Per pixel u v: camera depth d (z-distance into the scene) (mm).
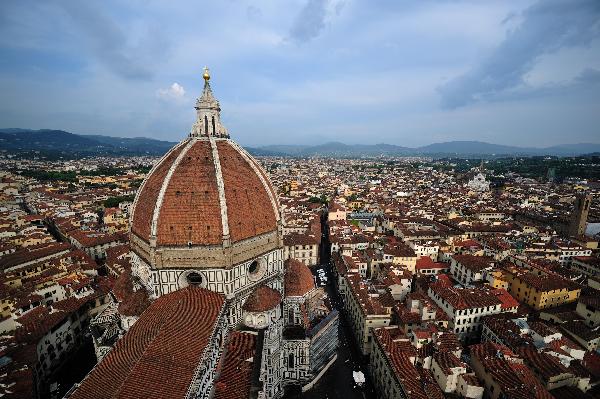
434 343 103250
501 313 125438
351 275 147500
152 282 73875
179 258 72688
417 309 122688
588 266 169625
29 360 90375
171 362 51875
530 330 110250
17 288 132125
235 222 74438
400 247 182250
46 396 98750
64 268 149000
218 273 73250
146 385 47031
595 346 107938
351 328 135250
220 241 72062
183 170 74688
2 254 176000
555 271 159750
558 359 96188
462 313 122625
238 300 76750
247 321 78875
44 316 110125
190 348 56125
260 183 84062
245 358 71562
